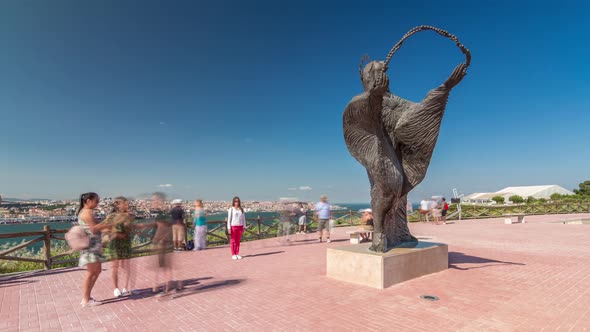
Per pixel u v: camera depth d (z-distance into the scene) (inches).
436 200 776.3
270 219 573.0
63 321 169.3
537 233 541.0
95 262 193.6
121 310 184.5
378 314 166.9
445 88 218.1
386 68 199.2
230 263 320.2
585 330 143.7
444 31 192.7
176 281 245.3
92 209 198.7
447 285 216.1
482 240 454.6
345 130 236.8
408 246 251.8
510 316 161.0
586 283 219.9
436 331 144.8
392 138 256.4
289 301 191.9
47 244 310.7
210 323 161.6
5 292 227.0
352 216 776.9
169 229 216.4
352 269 230.4
